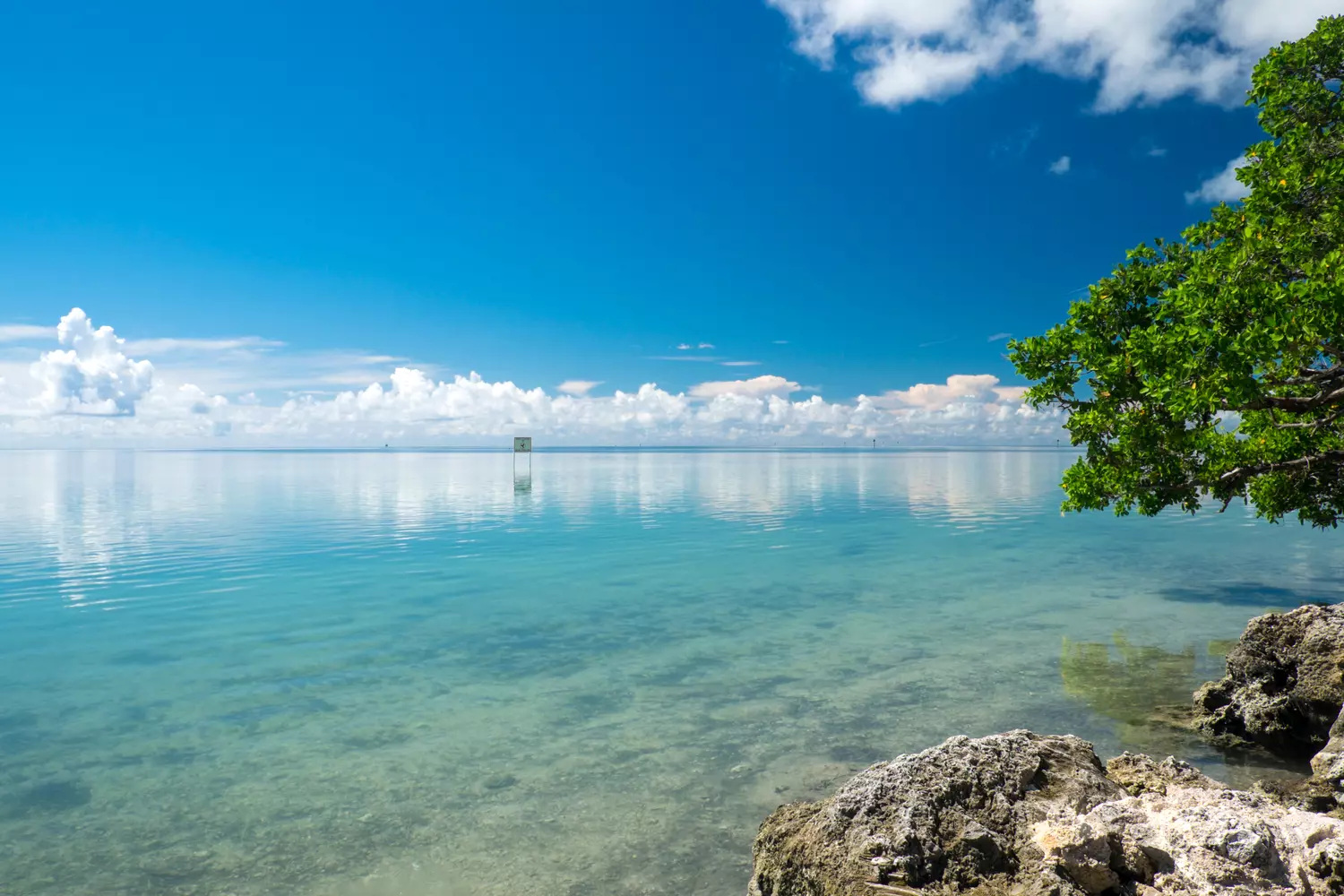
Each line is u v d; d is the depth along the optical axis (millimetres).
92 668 11539
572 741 8688
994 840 4430
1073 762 5387
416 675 11281
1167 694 10211
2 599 16656
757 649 12711
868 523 31781
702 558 22531
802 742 8633
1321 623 8500
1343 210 9648
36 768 7922
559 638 13469
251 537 27391
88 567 20703
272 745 8555
